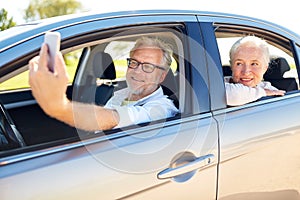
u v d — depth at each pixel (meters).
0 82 1.49
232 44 2.29
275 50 2.52
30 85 1.37
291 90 2.47
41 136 2.00
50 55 1.32
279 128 2.21
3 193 1.36
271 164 2.20
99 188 1.55
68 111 1.47
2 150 1.60
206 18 2.11
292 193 2.38
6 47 1.52
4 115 1.97
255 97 2.16
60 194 1.46
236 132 2.00
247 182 2.09
